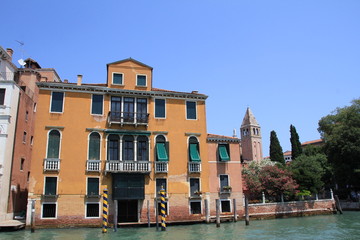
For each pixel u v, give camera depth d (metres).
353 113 37.94
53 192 22.53
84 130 24.08
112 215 23.25
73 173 23.11
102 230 19.75
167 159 25.08
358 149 35.16
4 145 23.53
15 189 25.53
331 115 45.16
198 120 27.20
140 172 24.14
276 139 62.09
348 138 36.84
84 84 25.62
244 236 18.34
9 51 31.45
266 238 17.61
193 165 26.12
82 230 21.14
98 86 24.83
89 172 23.44
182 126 26.59
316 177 33.88
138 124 25.17
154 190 24.66
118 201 24.23
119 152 24.48
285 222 25.73
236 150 28.81
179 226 23.34
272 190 31.67
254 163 41.50
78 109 24.31
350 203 38.38
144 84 26.55
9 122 24.28
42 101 23.69
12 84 24.89
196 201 25.77
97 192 23.31
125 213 24.17
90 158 23.75
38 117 23.34
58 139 23.44
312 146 54.44
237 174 28.25
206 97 27.75
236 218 25.34
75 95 24.52
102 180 23.56
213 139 28.12
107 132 24.45
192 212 25.55
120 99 25.64
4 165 23.50
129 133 24.91
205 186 26.14
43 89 23.88
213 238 17.61
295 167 42.50
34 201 21.08
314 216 30.80
